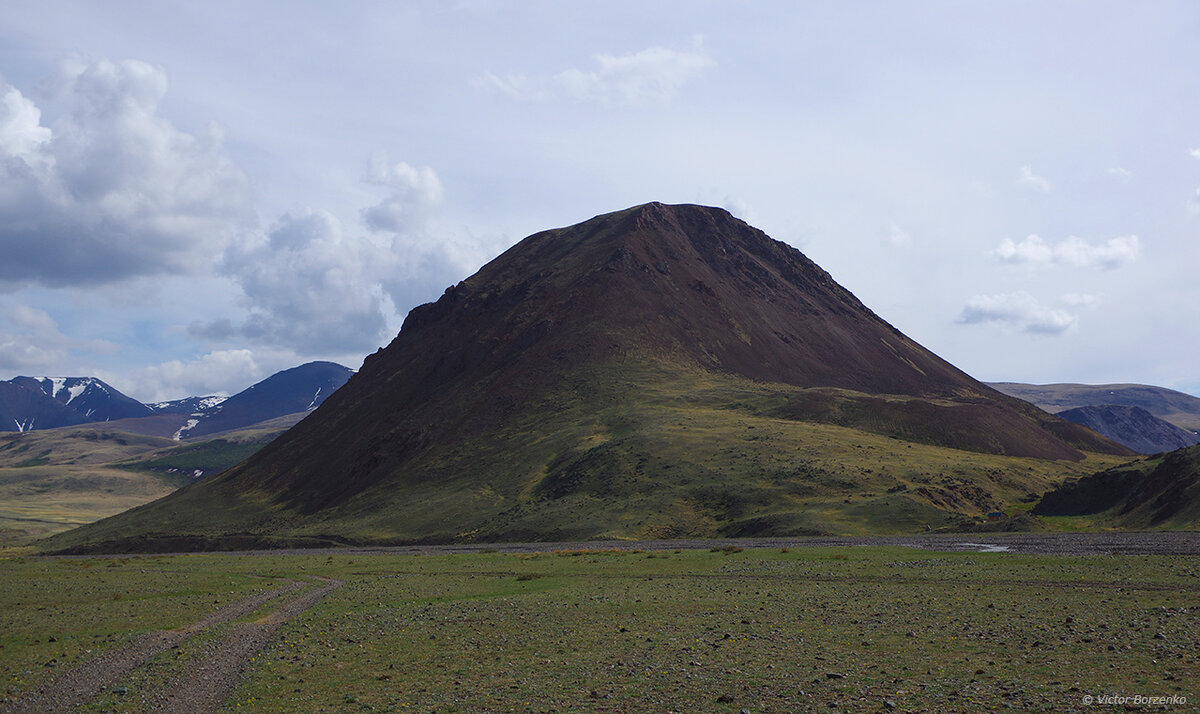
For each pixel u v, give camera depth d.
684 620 45.44
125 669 37.34
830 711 26.11
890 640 37.19
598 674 32.72
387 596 62.75
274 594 67.44
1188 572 55.59
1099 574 58.03
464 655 37.91
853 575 65.06
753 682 30.19
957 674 30.06
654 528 144.12
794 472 162.12
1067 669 30.03
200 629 48.44
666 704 27.84
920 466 170.88
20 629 50.66
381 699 30.38
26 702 32.12
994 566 66.31
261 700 30.92
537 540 151.00
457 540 169.12
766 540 113.81
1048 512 139.38
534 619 47.81
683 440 195.00
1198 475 111.00
